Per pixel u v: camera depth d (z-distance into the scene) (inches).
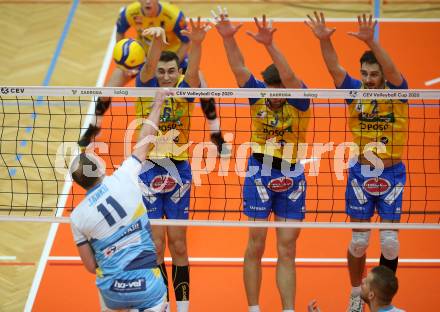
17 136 1246.9
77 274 1047.0
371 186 904.3
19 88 839.1
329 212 1060.5
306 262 1064.2
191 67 880.9
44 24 1692.9
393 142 900.0
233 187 1193.4
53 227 1141.1
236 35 1632.6
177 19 1251.2
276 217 898.7
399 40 1605.6
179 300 919.0
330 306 983.6
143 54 1149.1
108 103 1246.9
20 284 1026.1
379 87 890.7
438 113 1354.6
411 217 1136.8
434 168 1228.5
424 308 973.8
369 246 1090.1
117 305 751.7
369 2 1740.9
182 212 920.9
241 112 1368.1
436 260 1064.8
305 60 1541.6
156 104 806.5
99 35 1649.9
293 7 1739.7
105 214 729.0
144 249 746.2
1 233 1127.0
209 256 1079.6
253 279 890.7
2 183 1211.2
